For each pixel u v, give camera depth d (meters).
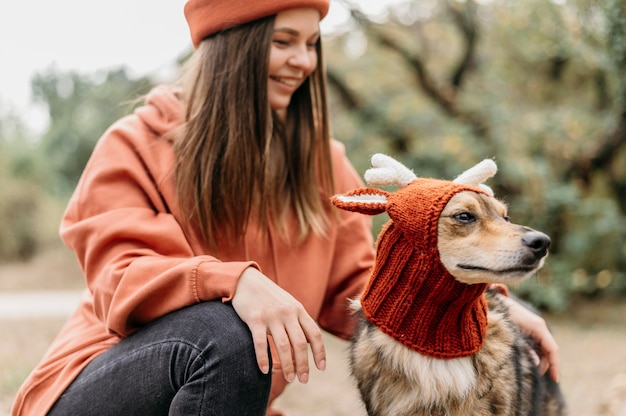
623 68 5.62
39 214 14.30
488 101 7.75
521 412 2.24
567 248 7.30
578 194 7.36
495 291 2.53
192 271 2.04
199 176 2.44
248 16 2.42
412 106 8.02
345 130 8.02
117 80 17.92
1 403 3.64
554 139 7.46
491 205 2.12
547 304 7.06
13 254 14.01
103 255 2.25
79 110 18.75
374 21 7.68
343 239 2.80
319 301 2.64
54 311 7.82
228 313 2.00
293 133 2.70
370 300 2.23
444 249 2.00
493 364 2.20
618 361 5.10
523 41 7.64
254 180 2.49
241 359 1.94
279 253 2.60
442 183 2.10
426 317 2.10
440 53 8.66
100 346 2.25
